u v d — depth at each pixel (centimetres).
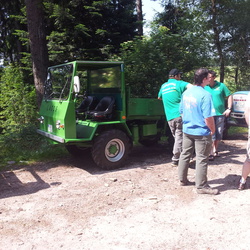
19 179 542
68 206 416
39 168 610
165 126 693
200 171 445
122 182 511
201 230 342
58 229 353
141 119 642
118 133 579
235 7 1419
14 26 1507
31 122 1020
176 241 320
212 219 368
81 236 336
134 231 344
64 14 1113
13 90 1176
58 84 582
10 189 490
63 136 534
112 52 1341
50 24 1254
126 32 1404
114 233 340
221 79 1547
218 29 1483
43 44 887
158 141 850
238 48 1534
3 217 386
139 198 440
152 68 815
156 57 814
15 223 369
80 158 683
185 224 358
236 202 416
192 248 306
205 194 447
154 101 636
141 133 648
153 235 334
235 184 489
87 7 1162
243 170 457
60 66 587
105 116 595
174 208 403
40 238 334
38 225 364
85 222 369
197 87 437
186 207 405
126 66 829
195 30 956
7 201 439
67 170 592
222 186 482
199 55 880
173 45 845
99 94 655
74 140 534
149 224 360
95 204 422
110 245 316
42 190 482
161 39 840
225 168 579
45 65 893
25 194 466
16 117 1158
